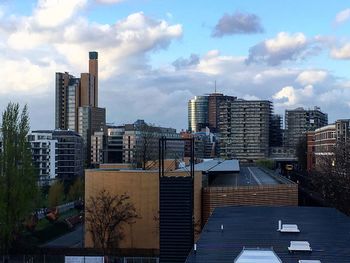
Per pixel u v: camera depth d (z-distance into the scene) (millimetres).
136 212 80125
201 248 41625
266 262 35406
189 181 49125
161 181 49312
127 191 80688
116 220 77938
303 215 59906
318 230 49594
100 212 78375
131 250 74688
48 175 192875
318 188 140500
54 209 119750
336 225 52562
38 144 191375
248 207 68375
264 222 54688
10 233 71500
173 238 49031
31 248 74312
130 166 139750
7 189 72438
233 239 45156
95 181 81812
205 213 82625
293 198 92062
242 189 85375
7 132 74500
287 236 46438
